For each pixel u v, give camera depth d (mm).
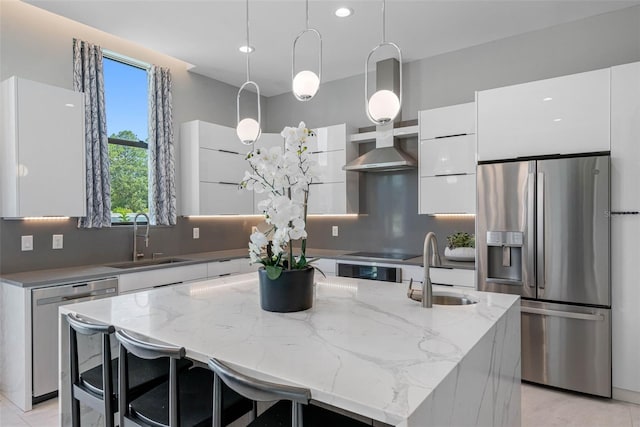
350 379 1079
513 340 1973
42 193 2969
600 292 2789
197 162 4254
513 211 3111
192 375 1806
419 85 4320
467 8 3244
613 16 3338
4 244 3068
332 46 3920
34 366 2686
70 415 1909
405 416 881
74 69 3484
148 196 4211
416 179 4414
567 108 2975
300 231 1721
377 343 1371
